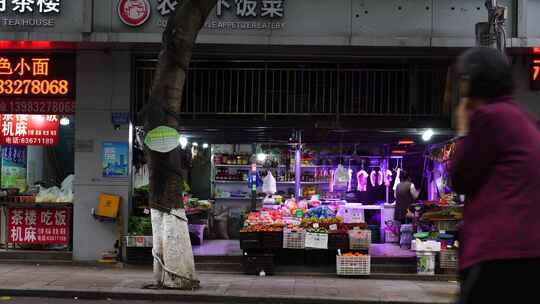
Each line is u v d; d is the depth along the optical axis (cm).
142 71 1360
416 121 1334
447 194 1387
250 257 1234
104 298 998
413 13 1249
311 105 1345
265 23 1242
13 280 1091
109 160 1312
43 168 1453
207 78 1348
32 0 1220
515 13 1238
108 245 1310
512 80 270
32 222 1347
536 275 249
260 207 1585
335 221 1261
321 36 1234
